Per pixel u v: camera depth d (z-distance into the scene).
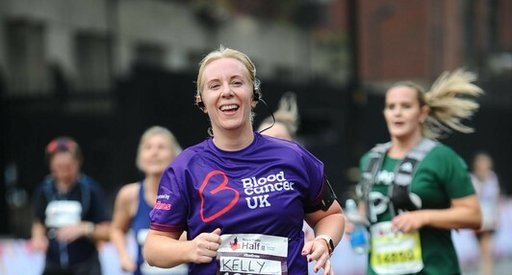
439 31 39.78
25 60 25.23
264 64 35.38
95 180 19.36
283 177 5.59
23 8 25.02
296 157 5.67
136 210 10.45
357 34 19.39
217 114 5.55
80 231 11.49
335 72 38.09
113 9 28.27
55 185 11.89
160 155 10.20
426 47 39.44
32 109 19.92
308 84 22.62
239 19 34.09
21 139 19.86
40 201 11.85
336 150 22.88
